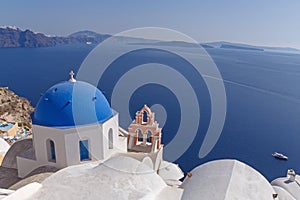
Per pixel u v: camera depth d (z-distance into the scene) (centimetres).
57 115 1200
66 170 873
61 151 1215
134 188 741
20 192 722
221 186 707
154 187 765
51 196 727
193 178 801
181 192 748
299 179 1225
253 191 701
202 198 680
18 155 1345
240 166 798
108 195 715
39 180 1097
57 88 1270
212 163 841
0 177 1326
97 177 793
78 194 725
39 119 1235
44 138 1228
